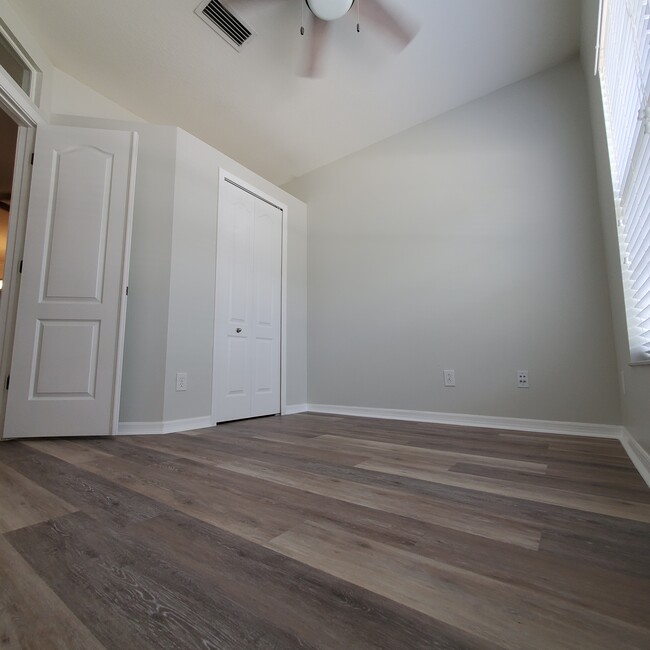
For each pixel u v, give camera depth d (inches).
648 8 39.9
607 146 71.9
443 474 55.0
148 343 92.3
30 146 87.9
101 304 85.7
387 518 39.0
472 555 31.3
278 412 128.9
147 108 116.8
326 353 137.9
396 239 125.4
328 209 144.7
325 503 43.2
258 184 128.0
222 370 108.5
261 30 89.5
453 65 100.8
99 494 45.8
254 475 54.3
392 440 81.4
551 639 21.4
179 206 99.9
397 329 121.6
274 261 132.6
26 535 34.6
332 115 121.0
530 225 101.1
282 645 21.0
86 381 82.9
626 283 67.6
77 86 104.1
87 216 87.5
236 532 35.6
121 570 28.8
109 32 89.3
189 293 100.4
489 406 102.3
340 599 25.3
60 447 73.0
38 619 23.2
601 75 73.2
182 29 89.0
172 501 43.5
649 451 53.7
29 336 81.3
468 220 111.1
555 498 44.8
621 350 76.8
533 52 97.1
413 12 84.9
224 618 23.3
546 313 96.7
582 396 90.4
